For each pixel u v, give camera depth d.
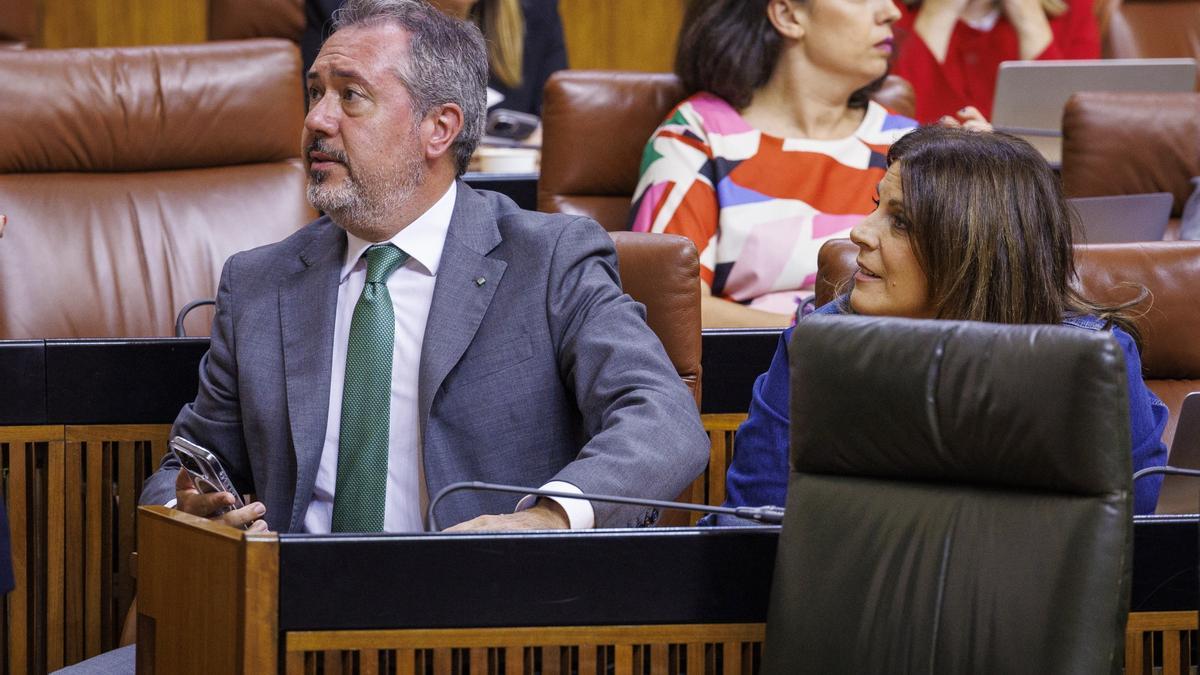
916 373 4.68
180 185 10.38
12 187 10.14
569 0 20.83
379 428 6.79
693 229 10.21
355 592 4.88
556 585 4.97
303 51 12.09
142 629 5.27
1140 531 5.06
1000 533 4.56
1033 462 4.54
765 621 5.05
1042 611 4.43
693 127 10.45
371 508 6.74
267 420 6.88
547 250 6.94
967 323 4.69
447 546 4.92
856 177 10.47
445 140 7.03
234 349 7.09
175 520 5.11
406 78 6.94
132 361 7.41
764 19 10.45
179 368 7.45
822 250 7.66
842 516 4.81
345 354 6.96
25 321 9.83
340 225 7.02
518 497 6.67
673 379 6.61
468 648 4.97
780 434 6.40
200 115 10.43
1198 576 4.87
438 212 7.07
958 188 5.93
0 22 11.34
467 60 7.14
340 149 6.90
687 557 5.02
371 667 4.91
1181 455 5.89
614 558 4.98
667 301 7.55
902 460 4.75
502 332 6.81
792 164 10.39
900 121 10.80
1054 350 4.51
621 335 6.68
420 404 6.71
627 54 20.95
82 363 7.37
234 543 4.86
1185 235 10.54
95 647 7.46
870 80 10.47
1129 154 10.84
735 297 10.32
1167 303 7.78
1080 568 4.42
